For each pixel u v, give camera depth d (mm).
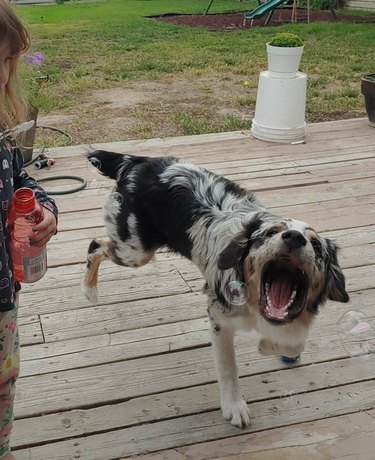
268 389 1491
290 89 3113
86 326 1715
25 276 1013
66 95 4516
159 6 10055
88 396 1463
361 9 9594
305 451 1313
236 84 4902
